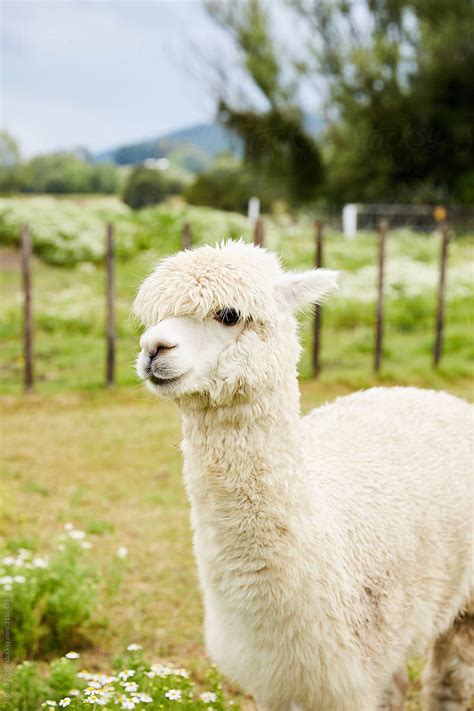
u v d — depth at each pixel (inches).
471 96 1290.6
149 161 1692.9
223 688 167.5
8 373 461.1
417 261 789.2
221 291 108.2
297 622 110.0
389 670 125.0
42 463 311.9
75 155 1988.2
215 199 1560.0
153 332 106.6
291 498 110.1
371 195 1396.4
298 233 950.4
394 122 1314.0
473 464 138.9
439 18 1288.1
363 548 119.8
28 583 185.0
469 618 139.4
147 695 136.6
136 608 202.7
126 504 273.9
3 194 1817.2
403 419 140.3
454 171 1349.7
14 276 706.8
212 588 113.8
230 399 109.1
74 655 152.9
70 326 574.2
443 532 131.7
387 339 536.7
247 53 1393.9
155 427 362.9
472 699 156.3
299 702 116.3
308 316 127.9
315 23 1379.2
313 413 146.6
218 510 110.7
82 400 408.8
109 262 425.1
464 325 561.0
